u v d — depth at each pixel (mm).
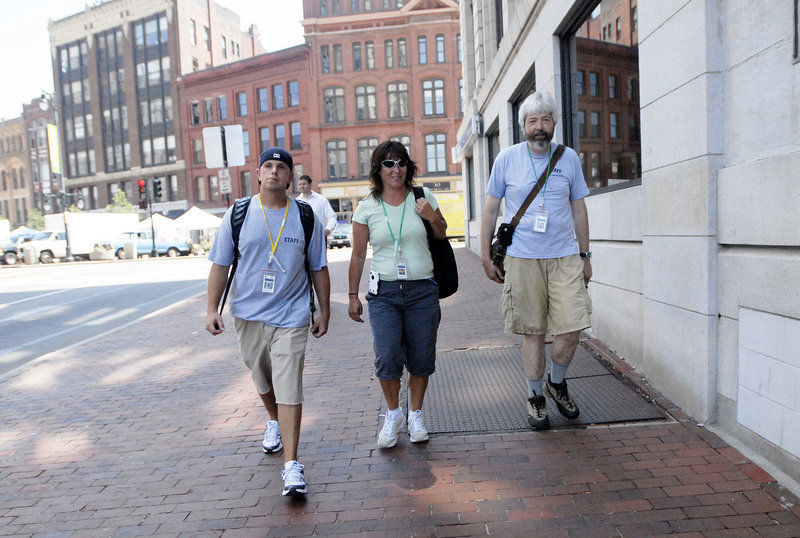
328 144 45594
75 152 58125
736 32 3166
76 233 32375
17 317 10734
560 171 3420
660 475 2980
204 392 5105
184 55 52688
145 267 23516
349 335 6863
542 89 7199
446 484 3057
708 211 3361
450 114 44094
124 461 3697
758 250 3039
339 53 44875
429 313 3410
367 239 3449
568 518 2662
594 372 4660
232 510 2961
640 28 4195
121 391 5312
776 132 2871
